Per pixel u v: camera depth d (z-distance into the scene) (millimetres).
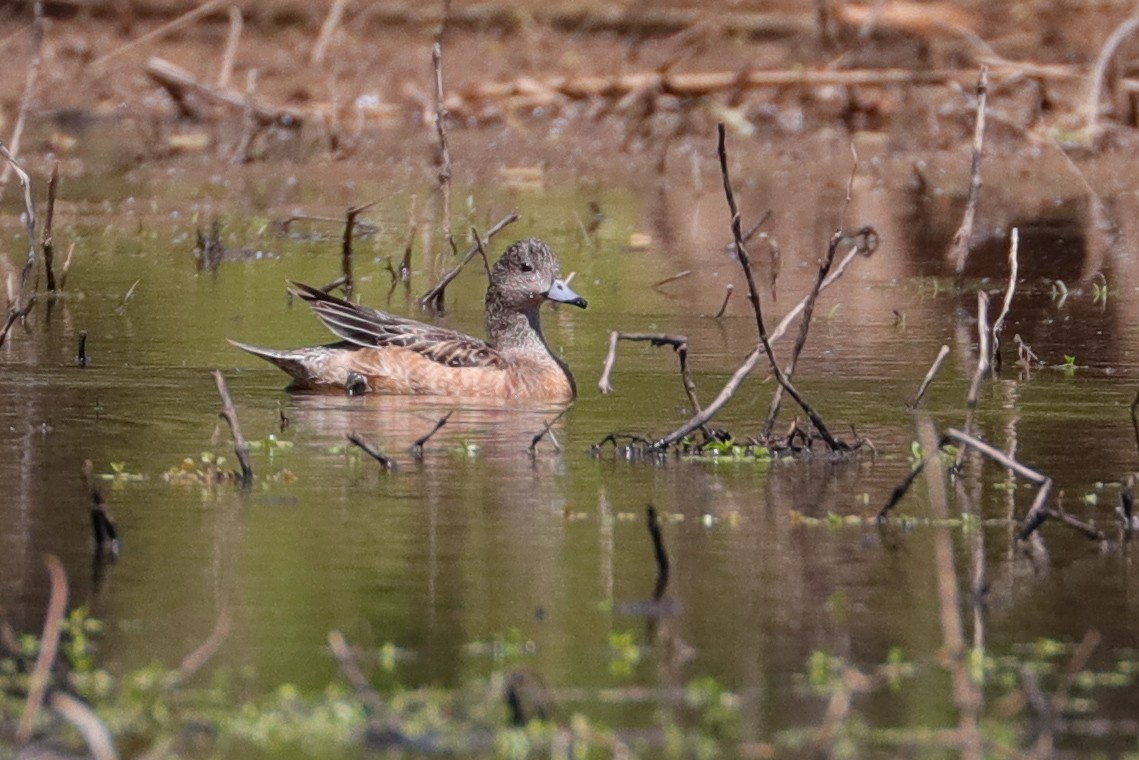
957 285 19734
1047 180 27156
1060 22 31047
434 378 14797
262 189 25984
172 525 10438
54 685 7949
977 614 9031
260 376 15273
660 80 28953
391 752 7406
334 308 15188
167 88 28766
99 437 12719
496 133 28938
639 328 17672
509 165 27828
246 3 32188
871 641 8641
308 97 29609
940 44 30203
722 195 26109
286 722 7652
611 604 9117
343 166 27594
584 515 10750
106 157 27656
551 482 11586
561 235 23062
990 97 29109
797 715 7777
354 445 12641
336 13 30562
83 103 29484
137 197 25141
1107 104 28938
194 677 8125
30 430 12898
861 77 28547
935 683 8125
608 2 33031
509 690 7688
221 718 7695
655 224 23844
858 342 16812
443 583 9430
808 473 11867
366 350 14883
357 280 20047
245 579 9453
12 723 7629
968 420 12000
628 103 29062
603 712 7785
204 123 29125
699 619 8922
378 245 22234
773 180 27219
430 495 11211
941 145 28656
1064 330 17422
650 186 26766
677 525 10555
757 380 15109
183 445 12523
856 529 10508
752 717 7746
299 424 13398
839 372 15375
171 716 7715
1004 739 7535
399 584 9406
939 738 7547
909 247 22359
